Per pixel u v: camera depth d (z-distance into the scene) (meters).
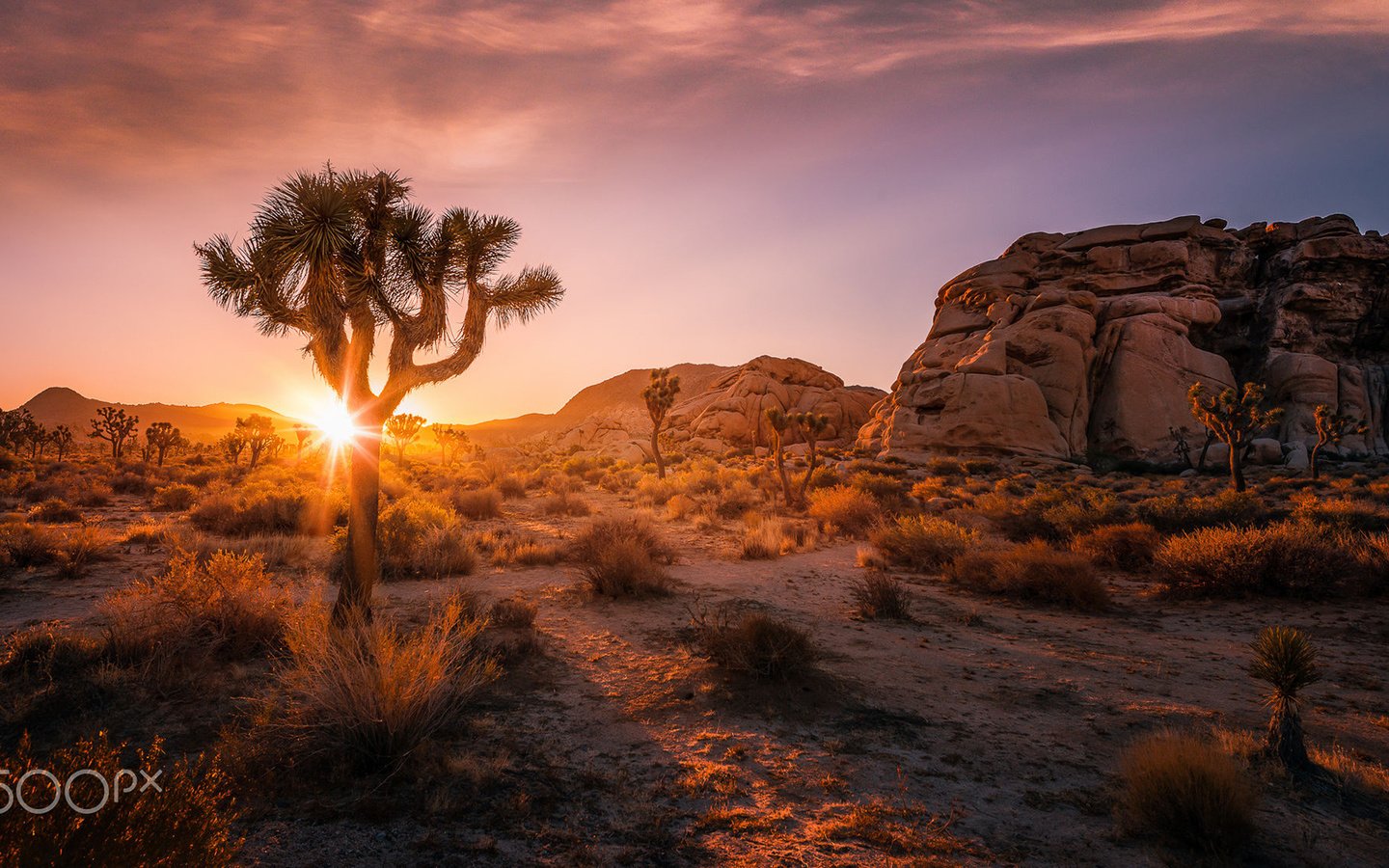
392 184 7.09
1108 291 70.00
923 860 3.54
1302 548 11.04
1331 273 64.88
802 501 24.75
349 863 3.31
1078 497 24.56
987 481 42.19
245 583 6.77
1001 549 14.41
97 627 7.16
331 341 6.87
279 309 7.10
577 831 3.74
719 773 4.57
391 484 23.84
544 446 119.56
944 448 58.62
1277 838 3.82
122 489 25.62
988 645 8.32
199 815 2.55
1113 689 6.71
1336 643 8.50
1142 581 12.98
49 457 54.75
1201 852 3.65
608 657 7.18
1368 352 65.31
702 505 23.77
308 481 27.08
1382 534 13.39
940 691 6.52
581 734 5.17
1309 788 4.46
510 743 4.87
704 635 7.37
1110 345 62.53
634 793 4.24
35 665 5.65
